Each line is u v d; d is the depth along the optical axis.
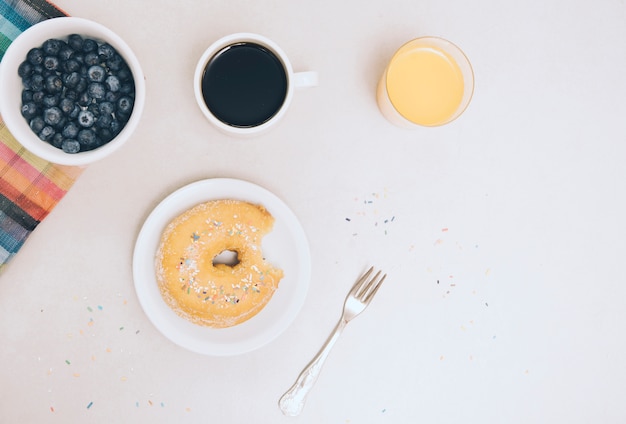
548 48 0.81
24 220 0.74
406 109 0.76
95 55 0.69
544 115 0.81
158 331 0.77
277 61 0.72
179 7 0.76
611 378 0.83
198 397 0.77
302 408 0.78
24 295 0.75
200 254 0.74
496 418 0.81
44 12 0.73
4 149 0.73
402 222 0.79
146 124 0.76
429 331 0.80
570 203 0.82
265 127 0.71
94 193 0.76
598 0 0.81
